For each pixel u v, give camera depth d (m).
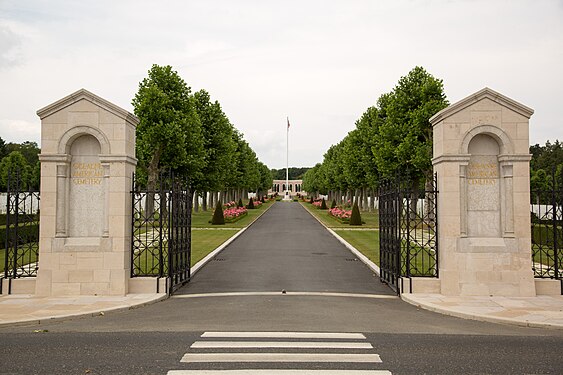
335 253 24.41
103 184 13.75
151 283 13.74
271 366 7.30
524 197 13.48
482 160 13.76
